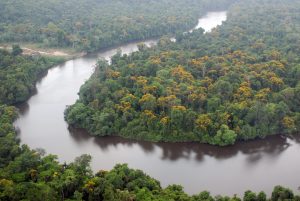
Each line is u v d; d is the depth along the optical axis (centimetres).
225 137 17738
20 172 14312
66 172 14012
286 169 16712
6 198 12519
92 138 19000
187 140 18300
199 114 18738
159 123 18550
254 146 18150
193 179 16050
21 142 18762
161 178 16125
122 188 13712
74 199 13088
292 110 19862
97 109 19912
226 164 17075
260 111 18450
